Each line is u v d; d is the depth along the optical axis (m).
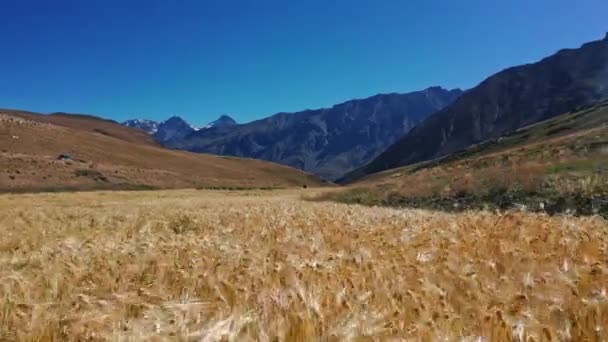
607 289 4.81
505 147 123.12
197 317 4.50
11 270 6.91
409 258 6.68
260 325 4.28
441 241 8.14
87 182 116.62
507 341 3.99
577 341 4.01
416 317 4.33
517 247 7.20
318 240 8.72
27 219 17.50
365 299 4.77
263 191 99.62
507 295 4.84
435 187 35.00
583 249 6.93
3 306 5.05
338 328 4.07
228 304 4.91
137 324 4.34
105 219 16.56
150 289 5.61
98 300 5.17
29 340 4.52
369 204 37.31
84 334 4.43
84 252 8.02
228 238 9.88
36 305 5.00
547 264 5.95
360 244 8.19
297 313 4.34
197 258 6.97
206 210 20.80
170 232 12.74
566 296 4.75
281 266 6.07
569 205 22.58
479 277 5.44
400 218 13.05
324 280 5.45
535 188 26.34
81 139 164.75
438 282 5.36
